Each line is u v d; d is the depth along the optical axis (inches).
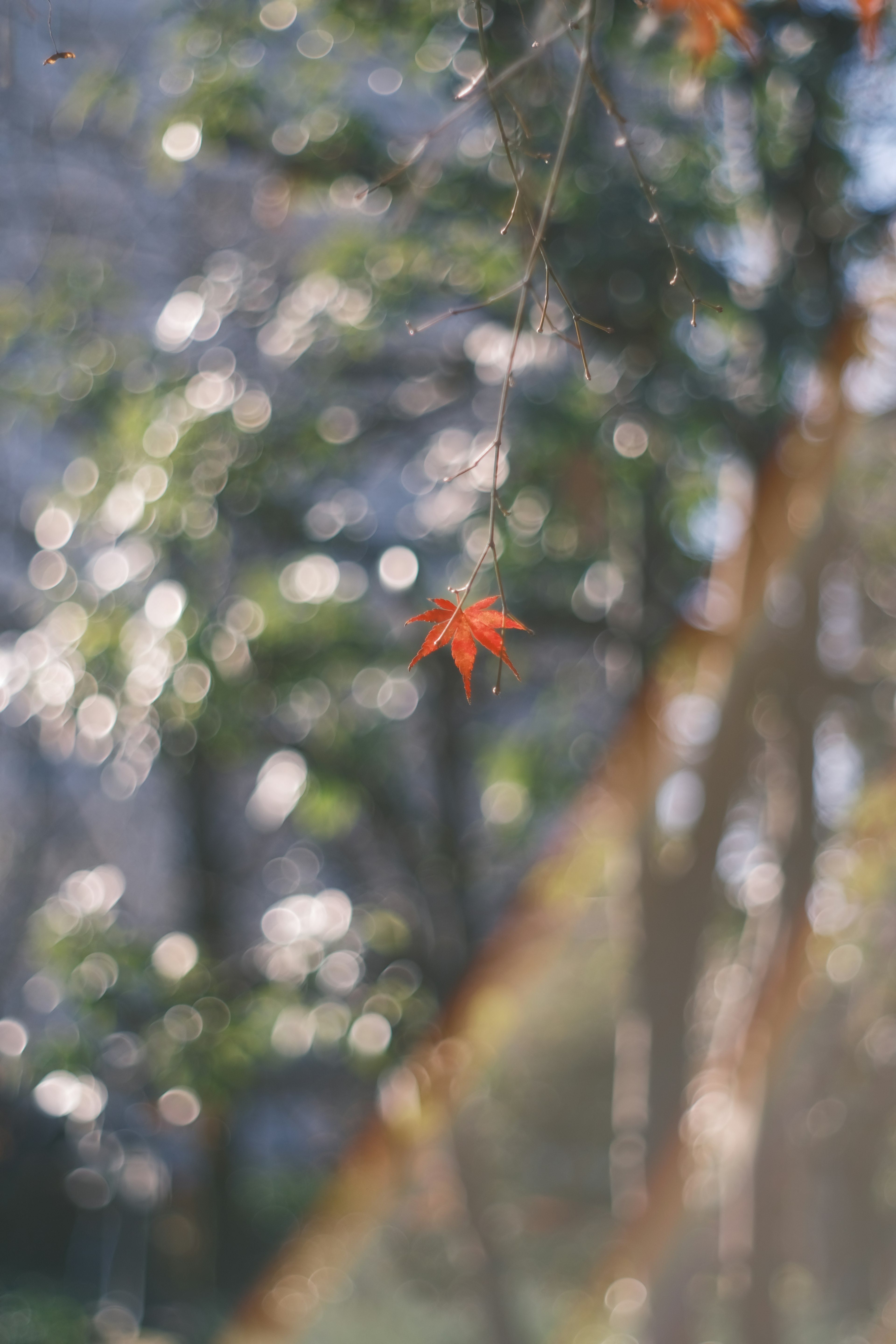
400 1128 259.0
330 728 215.0
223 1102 193.5
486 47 96.8
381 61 218.8
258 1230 416.2
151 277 269.7
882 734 295.0
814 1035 422.0
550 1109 544.7
